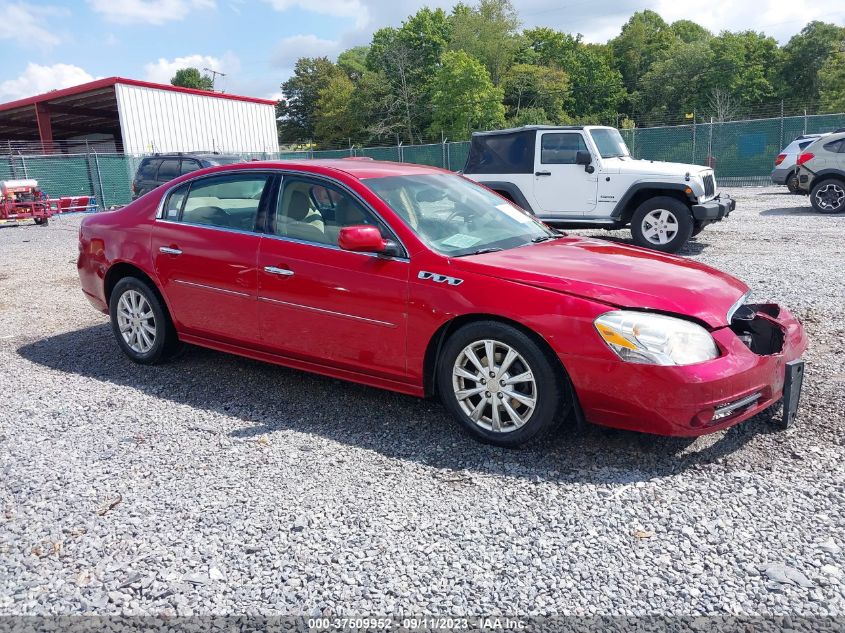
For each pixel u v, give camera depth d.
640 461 3.48
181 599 2.48
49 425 4.12
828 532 2.81
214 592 2.52
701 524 2.90
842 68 76.25
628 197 10.37
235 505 3.14
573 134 10.78
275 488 3.30
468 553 2.73
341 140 84.88
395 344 3.88
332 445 3.79
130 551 2.79
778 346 3.78
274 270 4.30
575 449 3.64
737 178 24.25
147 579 2.60
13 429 4.07
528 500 3.14
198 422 4.15
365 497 3.20
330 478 3.39
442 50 85.00
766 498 3.09
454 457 3.60
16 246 13.86
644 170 10.20
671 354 3.20
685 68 88.00
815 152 14.33
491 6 85.00
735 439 3.69
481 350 3.71
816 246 10.07
